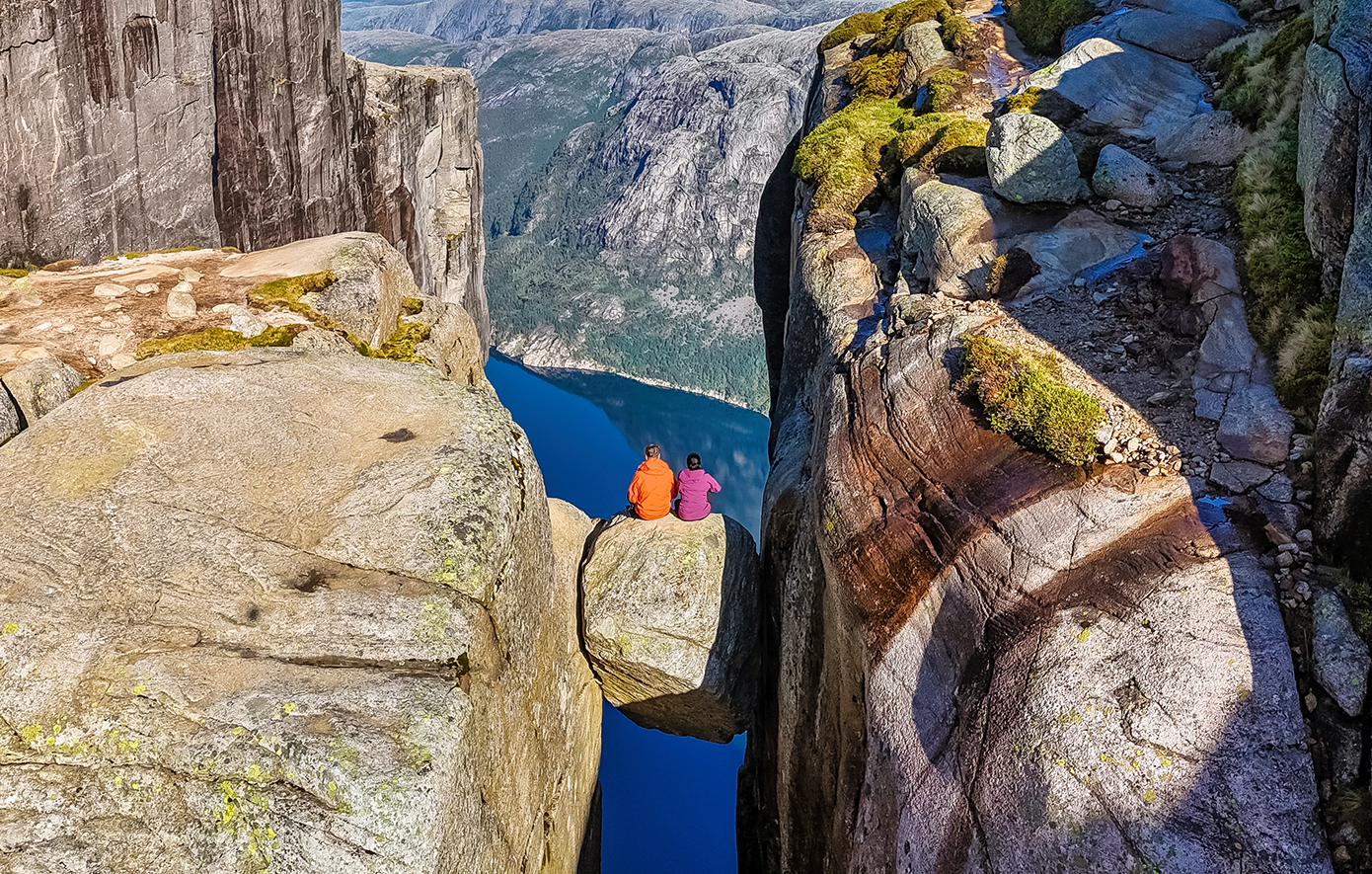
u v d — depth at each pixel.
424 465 6.46
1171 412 7.57
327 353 8.00
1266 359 7.89
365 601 5.46
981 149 12.91
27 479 5.88
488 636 5.95
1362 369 6.18
